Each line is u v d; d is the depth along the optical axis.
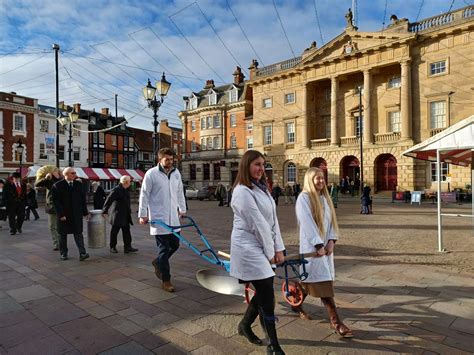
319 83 36.91
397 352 3.25
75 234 7.13
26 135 39.47
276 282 5.55
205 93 53.09
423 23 29.52
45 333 3.68
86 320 4.02
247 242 3.06
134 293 4.98
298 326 3.84
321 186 3.86
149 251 8.15
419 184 29.27
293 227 12.46
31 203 15.62
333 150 34.25
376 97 32.62
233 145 47.94
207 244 4.70
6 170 37.38
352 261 6.95
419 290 5.06
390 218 15.13
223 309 4.35
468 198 24.89
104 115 56.03
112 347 3.37
